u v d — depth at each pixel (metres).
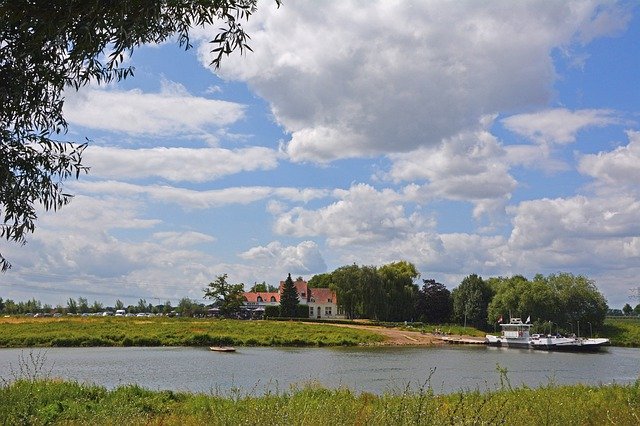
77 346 69.50
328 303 155.38
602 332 112.06
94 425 12.70
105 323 86.38
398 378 38.66
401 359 57.12
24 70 7.66
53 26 6.62
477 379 39.16
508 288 119.94
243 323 95.75
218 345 74.31
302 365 48.28
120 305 168.12
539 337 90.06
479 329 131.00
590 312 111.44
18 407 14.16
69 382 19.34
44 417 13.68
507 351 78.31
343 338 82.94
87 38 6.78
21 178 8.44
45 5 6.53
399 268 142.00
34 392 16.31
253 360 52.91
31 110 8.23
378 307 124.12
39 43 7.06
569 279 113.69
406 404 9.33
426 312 137.00
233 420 10.05
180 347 70.75
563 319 111.81
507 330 92.75
